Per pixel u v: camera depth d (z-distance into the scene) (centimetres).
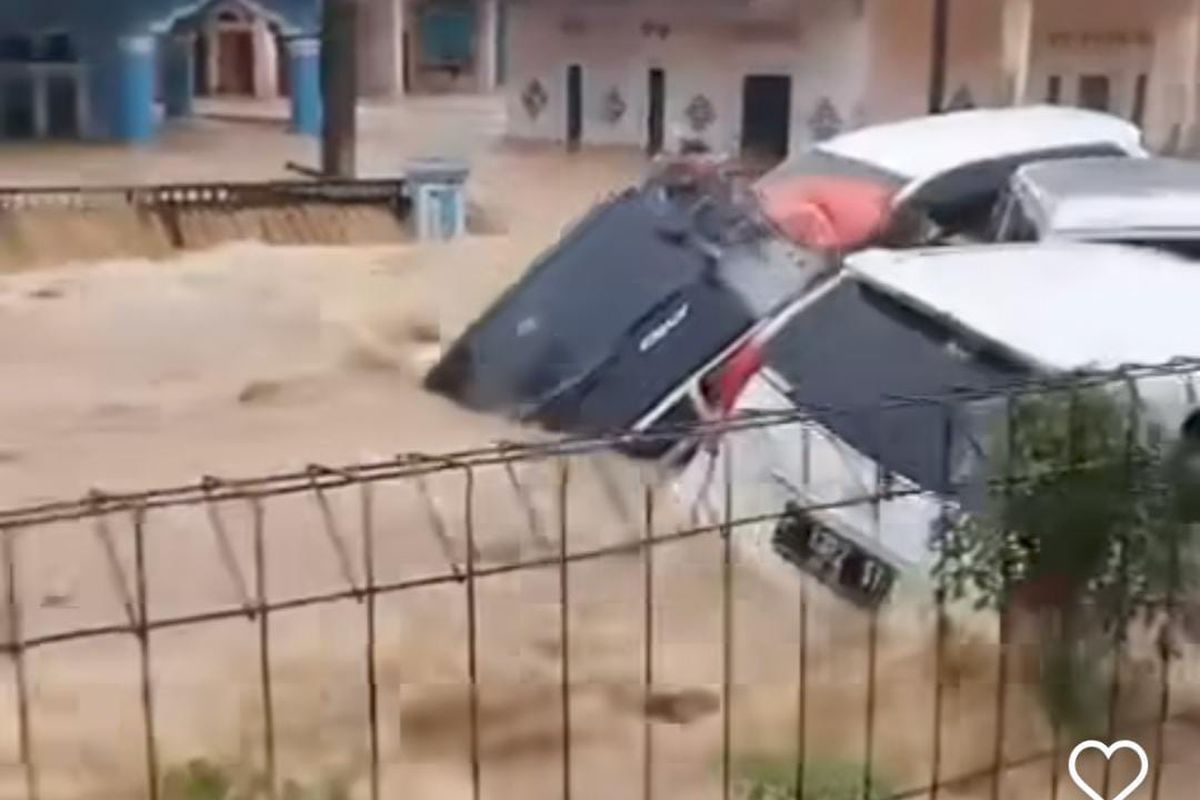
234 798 281
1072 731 293
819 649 347
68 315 914
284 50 2512
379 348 802
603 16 2147
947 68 1841
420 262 1165
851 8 1861
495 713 327
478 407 654
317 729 319
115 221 1300
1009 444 302
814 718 310
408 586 262
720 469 445
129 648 367
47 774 300
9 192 1331
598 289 668
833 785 280
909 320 464
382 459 565
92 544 443
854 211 834
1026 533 294
